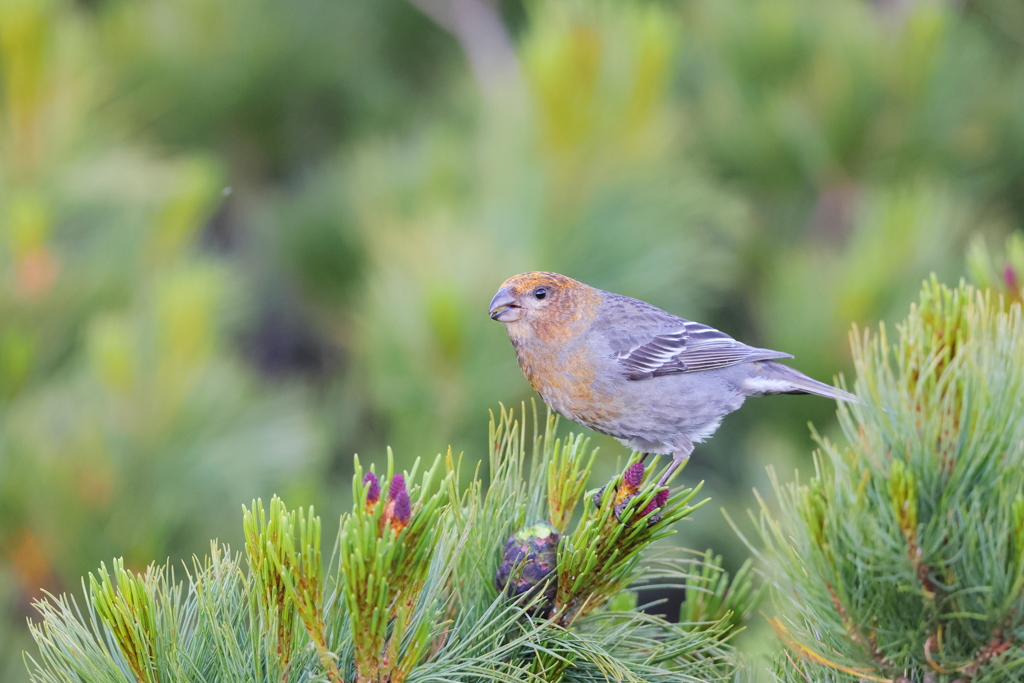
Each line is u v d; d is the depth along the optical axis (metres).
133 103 12.04
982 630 3.74
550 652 4.28
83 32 10.55
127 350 7.96
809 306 9.80
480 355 8.45
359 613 3.79
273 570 3.86
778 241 11.83
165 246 8.80
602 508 4.54
